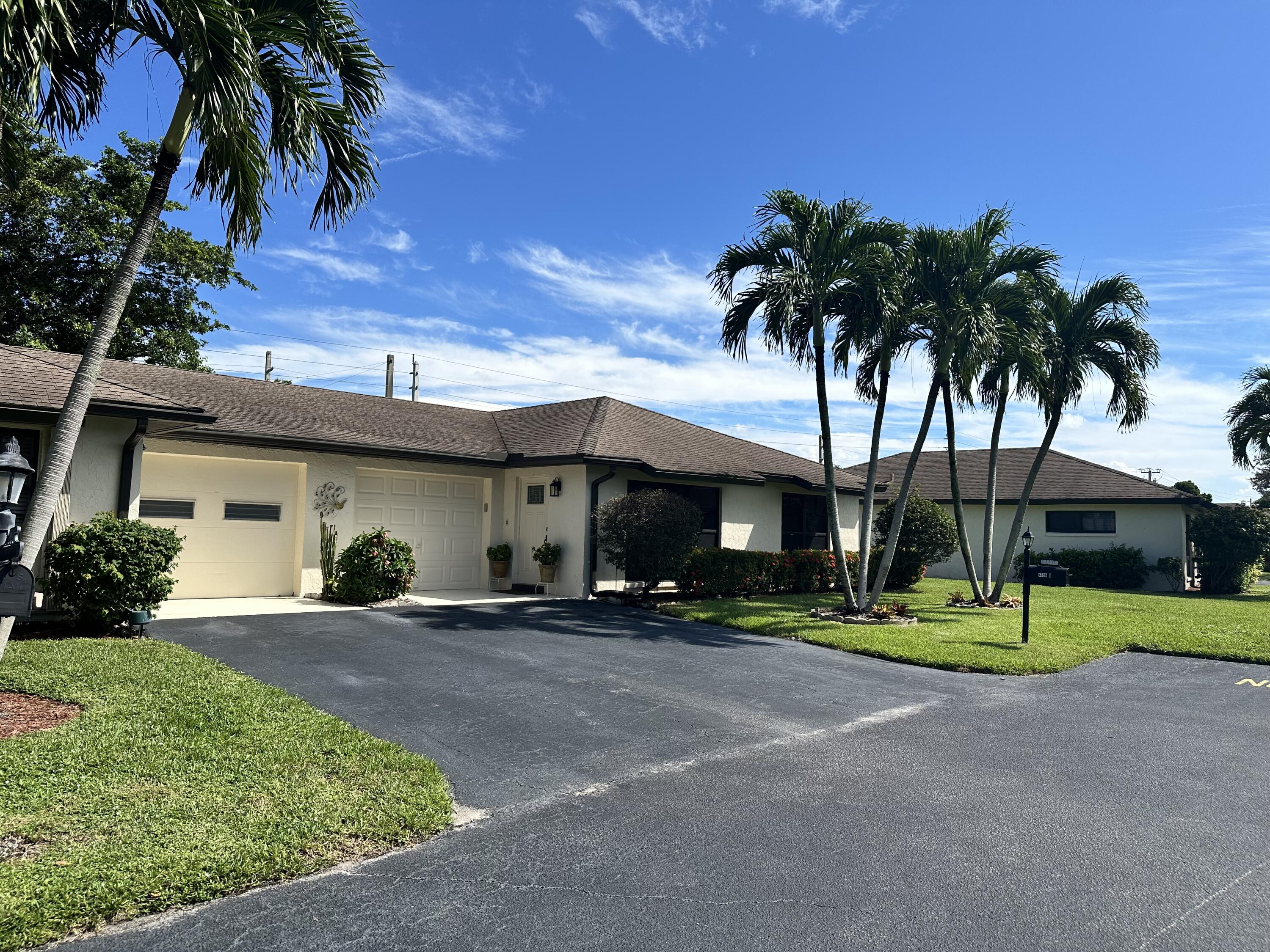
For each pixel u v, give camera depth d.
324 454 13.35
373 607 11.96
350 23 7.31
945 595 17.92
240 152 6.93
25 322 19.28
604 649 9.39
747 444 20.11
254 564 12.86
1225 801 4.93
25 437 8.91
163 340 21.12
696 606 13.20
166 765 4.71
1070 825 4.47
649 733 6.15
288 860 3.66
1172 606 16.11
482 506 15.91
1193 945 3.17
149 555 8.59
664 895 3.52
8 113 6.16
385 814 4.25
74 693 6.10
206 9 6.04
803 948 3.09
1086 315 14.52
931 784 5.13
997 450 15.88
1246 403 22.16
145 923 3.13
